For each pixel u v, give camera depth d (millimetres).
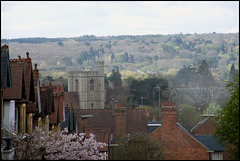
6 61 89188
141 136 138750
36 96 116562
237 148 122125
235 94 124688
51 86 136000
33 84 108312
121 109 165125
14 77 97312
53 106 132625
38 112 117500
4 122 94312
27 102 104562
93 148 124062
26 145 100812
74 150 117812
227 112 124688
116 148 141500
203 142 145250
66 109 157875
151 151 133125
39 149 102688
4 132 92875
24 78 102125
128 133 160625
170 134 140000
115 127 164125
